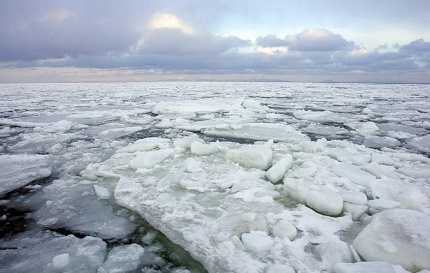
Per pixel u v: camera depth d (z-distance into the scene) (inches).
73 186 144.7
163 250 93.7
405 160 182.9
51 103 618.8
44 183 150.1
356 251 83.7
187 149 205.0
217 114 430.6
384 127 326.3
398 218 90.0
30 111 469.4
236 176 147.5
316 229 98.9
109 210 120.5
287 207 115.2
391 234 83.0
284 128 296.2
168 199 123.0
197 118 388.5
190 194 128.3
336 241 85.0
